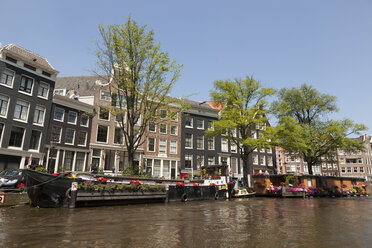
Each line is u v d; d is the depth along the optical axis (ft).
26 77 77.97
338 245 17.98
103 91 97.19
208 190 67.26
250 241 18.88
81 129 89.81
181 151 114.73
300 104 108.06
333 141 101.30
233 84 88.28
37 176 36.76
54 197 37.58
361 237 20.68
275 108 89.15
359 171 216.74
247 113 87.61
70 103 88.02
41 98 80.48
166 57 60.08
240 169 130.82
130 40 58.23
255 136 125.90
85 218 28.43
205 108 125.59
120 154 96.48
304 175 88.33
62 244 16.93
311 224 27.27
